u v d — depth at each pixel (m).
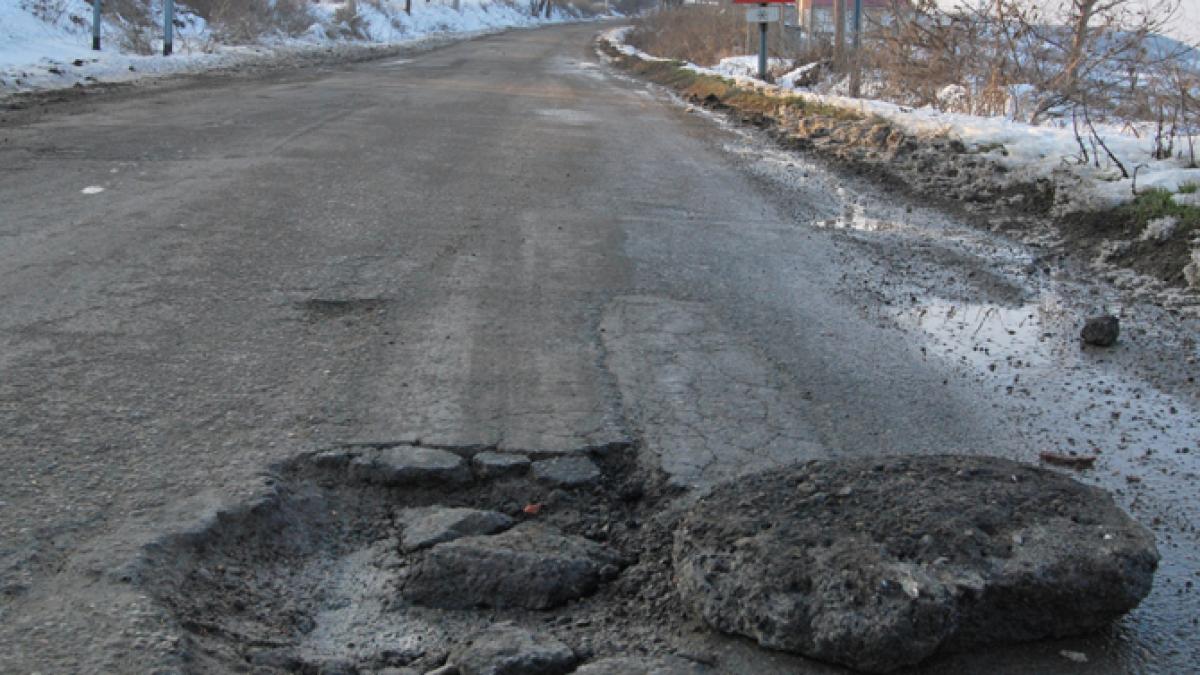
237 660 2.81
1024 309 6.29
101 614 2.88
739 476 3.75
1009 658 2.95
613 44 43.69
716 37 34.19
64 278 5.94
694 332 5.57
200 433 4.05
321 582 3.25
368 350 5.06
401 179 9.46
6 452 3.79
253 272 6.25
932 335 5.75
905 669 2.88
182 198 8.16
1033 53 14.57
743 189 9.95
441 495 3.79
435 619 3.11
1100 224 8.00
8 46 19.61
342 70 23.64
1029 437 4.44
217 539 3.35
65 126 11.73
